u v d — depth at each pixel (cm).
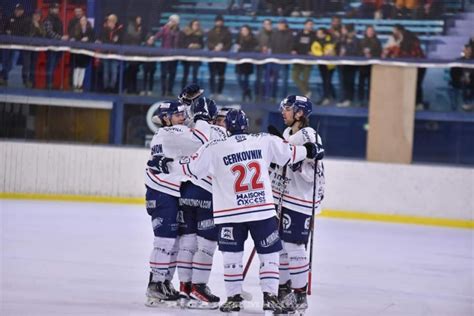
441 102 3381
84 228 2316
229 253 1181
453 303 1470
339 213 3066
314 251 2100
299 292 1256
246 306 1284
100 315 1172
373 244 2319
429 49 3284
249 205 1166
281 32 3350
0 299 1261
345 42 3322
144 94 3375
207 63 3400
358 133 3459
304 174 1242
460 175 2991
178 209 1285
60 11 3269
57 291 1362
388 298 1483
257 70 3397
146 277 1570
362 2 3325
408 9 3297
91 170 3106
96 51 3309
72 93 3303
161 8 3347
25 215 2547
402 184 3030
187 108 1330
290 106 1287
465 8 3278
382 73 3294
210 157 1182
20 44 3228
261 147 1187
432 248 2311
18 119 3241
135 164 3127
